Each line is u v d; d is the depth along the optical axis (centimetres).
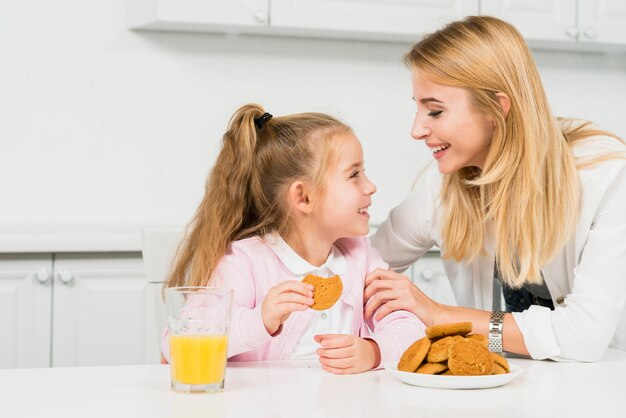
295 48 323
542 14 314
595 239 158
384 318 157
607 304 149
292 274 168
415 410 102
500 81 162
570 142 171
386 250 204
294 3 291
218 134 317
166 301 114
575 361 146
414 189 198
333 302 137
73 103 306
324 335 130
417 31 301
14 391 112
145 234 181
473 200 178
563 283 172
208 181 176
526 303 187
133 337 270
